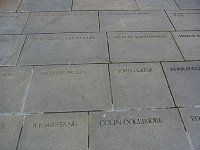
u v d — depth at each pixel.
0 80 3.85
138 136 3.10
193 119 3.29
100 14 5.27
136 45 4.48
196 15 5.23
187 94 3.62
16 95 3.63
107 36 4.69
